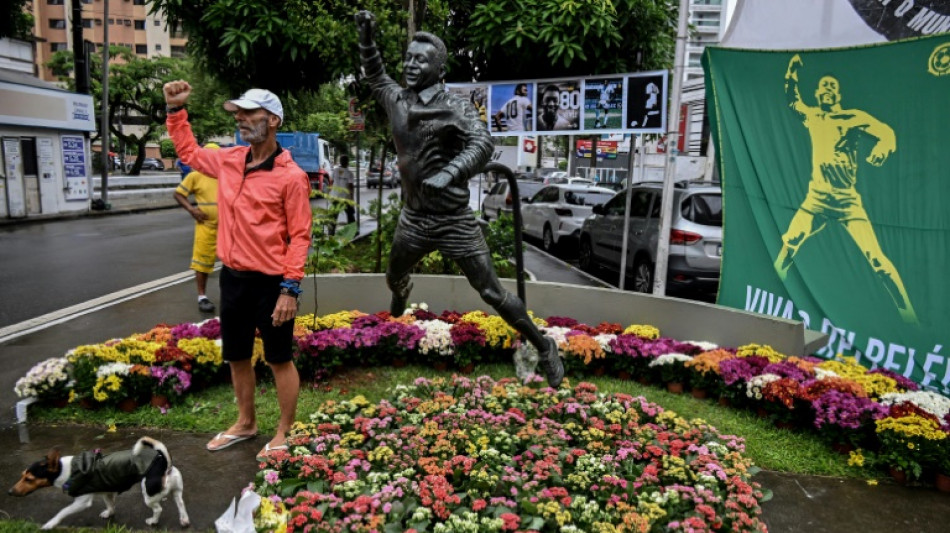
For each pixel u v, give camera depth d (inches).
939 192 193.2
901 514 139.1
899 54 200.8
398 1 285.4
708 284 333.4
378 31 284.4
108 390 168.7
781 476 153.4
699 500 120.1
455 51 342.0
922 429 149.3
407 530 108.0
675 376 201.6
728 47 247.0
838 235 218.2
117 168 1722.4
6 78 652.1
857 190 213.0
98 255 450.6
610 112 283.6
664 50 343.3
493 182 780.0
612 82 280.7
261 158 145.7
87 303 295.9
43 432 163.6
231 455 153.6
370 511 113.7
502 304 158.9
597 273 441.1
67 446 156.6
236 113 141.8
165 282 344.5
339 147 1295.5
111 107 1289.4
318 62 342.6
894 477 153.1
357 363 213.6
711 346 210.2
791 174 231.1
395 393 177.5
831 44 223.0
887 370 195.3
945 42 190.4
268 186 143.6
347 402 160.7
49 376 171.3
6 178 649.0
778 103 233.5
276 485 123.6
